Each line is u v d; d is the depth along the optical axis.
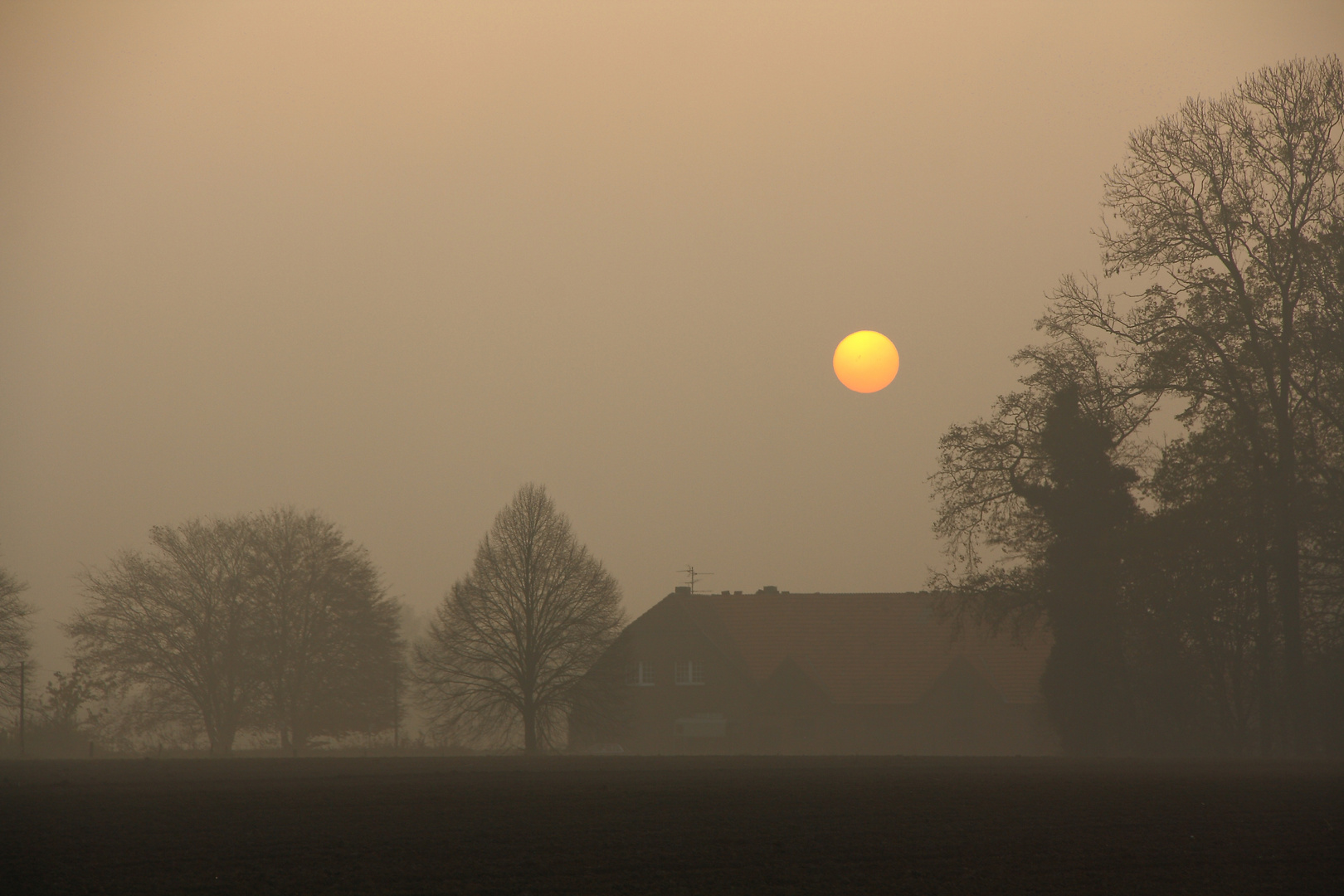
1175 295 57.41
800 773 37.75
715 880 18.50
